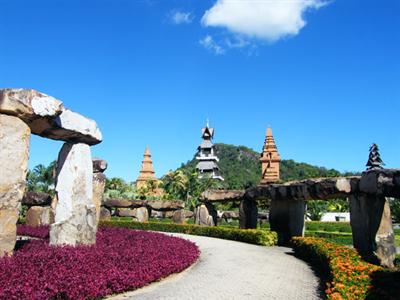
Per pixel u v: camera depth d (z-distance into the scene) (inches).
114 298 279.0
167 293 298.2
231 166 3914.9
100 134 412.2
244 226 786.8
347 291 249.9
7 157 301.3
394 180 387.5
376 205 432.1
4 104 301.3
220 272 393.7
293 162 3873.0
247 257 501.0
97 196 500.4
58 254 296.2
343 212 1833.2
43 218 782.5
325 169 3592.5
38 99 313.6
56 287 233.8
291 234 679.1
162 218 1255.5
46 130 362.6
